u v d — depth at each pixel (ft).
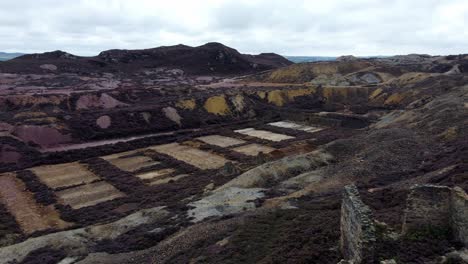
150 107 314.14
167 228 113.39
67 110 311.47
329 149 184.65
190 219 118.42
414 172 135.54
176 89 392.68
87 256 100.99
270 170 160.04
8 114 279.69
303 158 172.86
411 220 60.49
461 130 169.17
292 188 143.95
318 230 78.02
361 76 473.67
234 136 274.98
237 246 82.94
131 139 270.46
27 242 113.39
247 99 362.94
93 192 175.01
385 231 60.59
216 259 79.46
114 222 125.39
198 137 276.21
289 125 310.45
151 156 229.66
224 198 136.67
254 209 118.62
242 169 186.80
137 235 112.27
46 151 237.86
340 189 129.80
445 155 142.31
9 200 165.78
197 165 212.02
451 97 236.84
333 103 385.09
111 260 97.14
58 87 414.00
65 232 119.55
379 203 95.09
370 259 53.78
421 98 302.25
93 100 332.39
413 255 55.11
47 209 156.25
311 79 494.59
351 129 280.10
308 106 373.61
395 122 235.61
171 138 269.85
